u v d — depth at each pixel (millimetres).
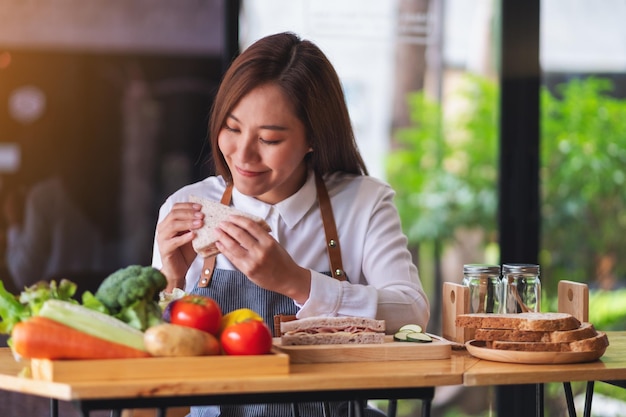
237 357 1954
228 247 2332
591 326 2393
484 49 4477
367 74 4340
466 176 4711
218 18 5051
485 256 4750
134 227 5020
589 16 4430
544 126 4359
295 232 2742
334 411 2590
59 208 4828
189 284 2723
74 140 4922
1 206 4770
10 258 4723
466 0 4441
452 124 4613
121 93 5016
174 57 5055
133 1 4965
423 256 4723
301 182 2773
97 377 1889
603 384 4066
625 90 4445
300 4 3992
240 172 2508
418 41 4371
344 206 2762
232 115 2486
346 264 2754
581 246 4355
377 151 4590
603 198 4379
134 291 2020
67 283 2109
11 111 4852
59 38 4887
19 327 1904
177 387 1865
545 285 4312
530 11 3984
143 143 5055
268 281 2365
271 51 2521
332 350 2193
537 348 2260
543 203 4340
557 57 4418
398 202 4676
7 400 3822
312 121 2555
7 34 4824
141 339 1955
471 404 4309
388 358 2234
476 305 2521
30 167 4848
